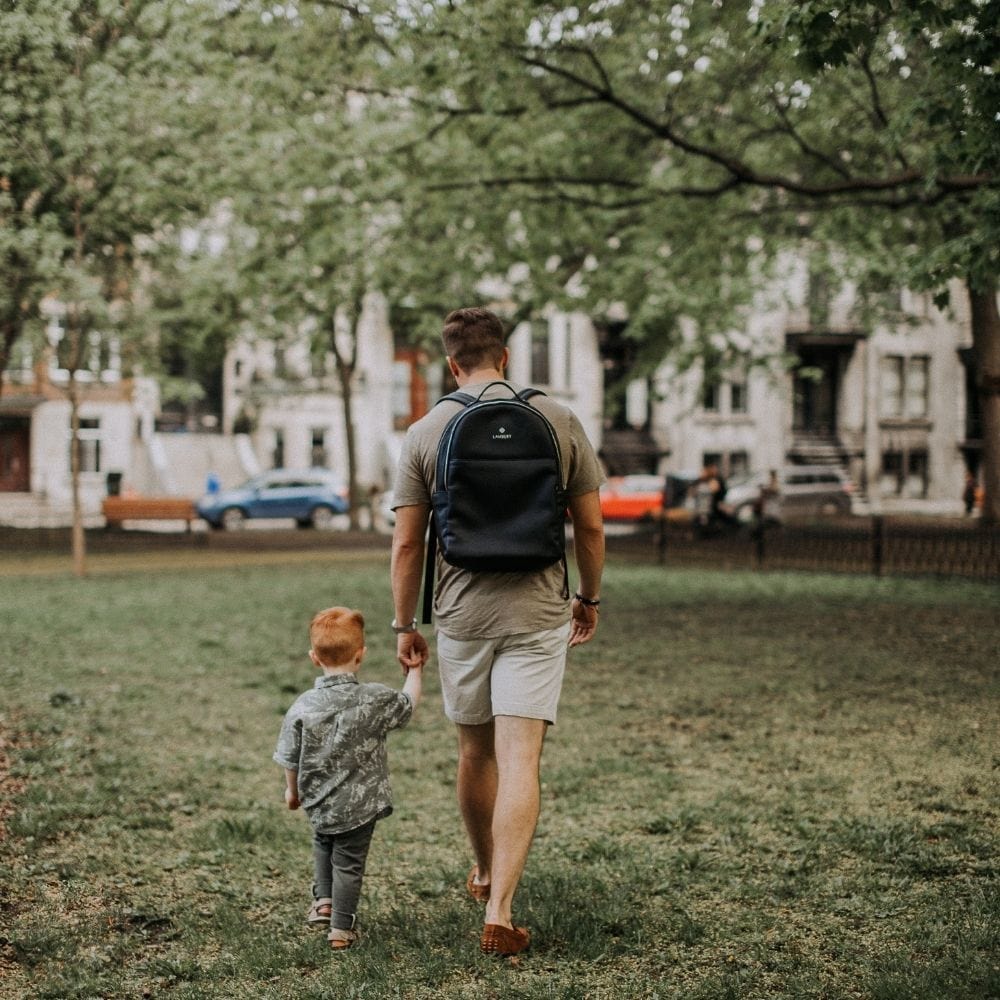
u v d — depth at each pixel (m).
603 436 44.47
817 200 15.37
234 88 12.53
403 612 3.89
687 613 13.11
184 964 3.63
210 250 20.95
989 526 20.25
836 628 11.76
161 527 35.16
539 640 3.73
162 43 11.88
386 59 12.23
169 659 10.20
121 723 7.50
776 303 24.81
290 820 5.46
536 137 13.86
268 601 14.78
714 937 3.83
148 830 5.17
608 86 11.85
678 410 44.72
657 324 23.61
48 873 4.54
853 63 12.05
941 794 5.56
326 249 14.45
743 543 21.27
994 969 3.37
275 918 4.16
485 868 4.20
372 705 3.87
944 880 4.33
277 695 8.55
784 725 7.25
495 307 30.42
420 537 3.84
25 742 6.77
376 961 3.63
